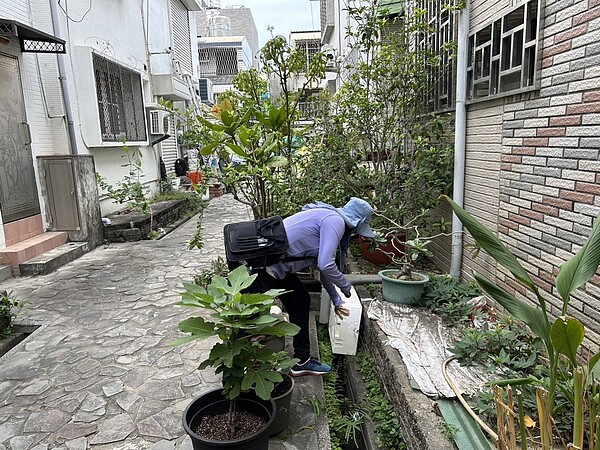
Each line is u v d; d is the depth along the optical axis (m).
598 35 2.23
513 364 2.43
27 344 3.57
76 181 6.33
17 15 5.70
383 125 4.98
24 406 2.74
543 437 1.53
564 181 2.53
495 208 3.39
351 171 5.05
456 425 2.10
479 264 3.67
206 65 24.94
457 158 3.95
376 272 4.66
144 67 10.07
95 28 7.59
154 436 2.45
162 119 10.35
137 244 7.19
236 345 2.01
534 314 1.75
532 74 2.83
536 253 2.83
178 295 4.68
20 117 5.77
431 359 2.70
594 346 2.29
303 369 3.05
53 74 6.38
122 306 4.38
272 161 3.97
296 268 2.79
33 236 6.06
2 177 5.42
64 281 5.18
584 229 2.37
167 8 12.15
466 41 3.77
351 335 3.36
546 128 2.69
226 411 2.26
